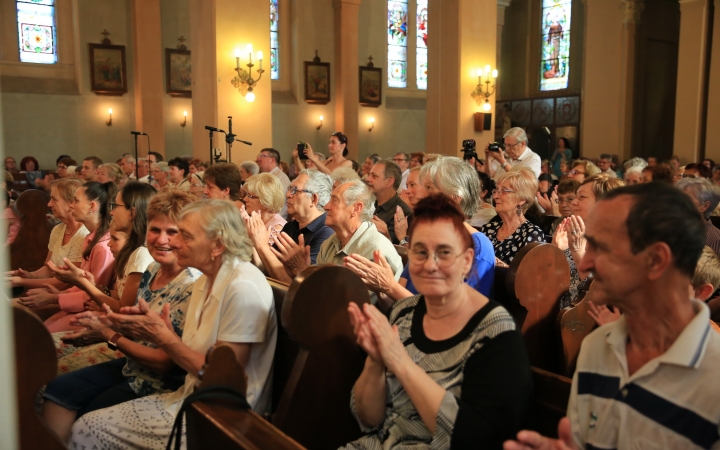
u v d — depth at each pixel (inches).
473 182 115.3
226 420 61.4
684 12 472.4
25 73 552.7
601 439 53.6
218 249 88.4
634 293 51.3
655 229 49.5
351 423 84.4
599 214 52.7
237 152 355.6
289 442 58.1
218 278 88.0
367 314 64.0
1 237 30.8
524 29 730.2
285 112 641.0
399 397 70.9
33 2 553.3
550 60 711.1
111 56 570.9
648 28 599.2
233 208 90.3
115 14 571.2
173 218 101.0
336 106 628.7
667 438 49.6
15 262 218.5
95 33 565.3
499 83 757.9
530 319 103.8
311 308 78.9
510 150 251.0
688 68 471.5
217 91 348.5
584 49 616.7
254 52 355.3
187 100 605.9
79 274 115.2
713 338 50.3
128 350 91.4
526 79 728.3
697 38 465.4
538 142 605.9
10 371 30.9
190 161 377.1
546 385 72.8
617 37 586.9
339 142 287.7
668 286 50.6
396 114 703.1
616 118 591.5
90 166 312.7
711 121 463.2
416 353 69.2
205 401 64.4
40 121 552.4
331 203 118.7
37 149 553.9
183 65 599.8
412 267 67.7
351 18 613.0
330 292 80.6
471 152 257.1
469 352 64.6
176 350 81.1
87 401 96.7
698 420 48.6
